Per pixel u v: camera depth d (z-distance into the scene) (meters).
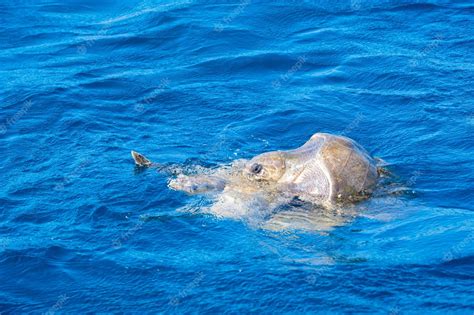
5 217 31.14
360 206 31.09
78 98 43.38
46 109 41.84
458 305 24.36
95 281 26.81
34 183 33.78
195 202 31.45
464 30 51.16
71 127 39.59
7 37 54.59
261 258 27.59
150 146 37.41
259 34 52.53
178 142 37.94
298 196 31.67
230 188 32.25
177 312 24.94
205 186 32.25
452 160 35.31
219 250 28.28
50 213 31.28
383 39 50.59
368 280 25.88
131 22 56.19
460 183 33.06
